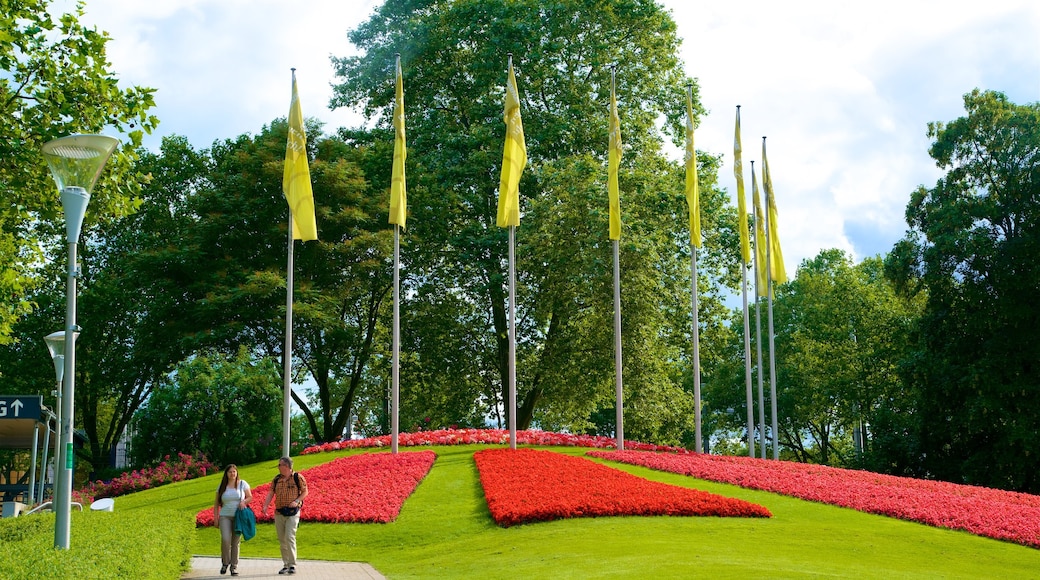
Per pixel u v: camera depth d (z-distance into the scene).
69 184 12.68
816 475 26.62
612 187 30.53
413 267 44.31
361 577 15.83
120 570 10.35
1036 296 39.94
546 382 40.59
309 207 27.48
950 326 41.94
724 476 25.38
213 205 41.53
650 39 45.38
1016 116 41.97
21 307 25.52
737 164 34.62
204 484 28.66
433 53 46.06
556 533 18.50
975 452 41.34
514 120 29.50
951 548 17.81
